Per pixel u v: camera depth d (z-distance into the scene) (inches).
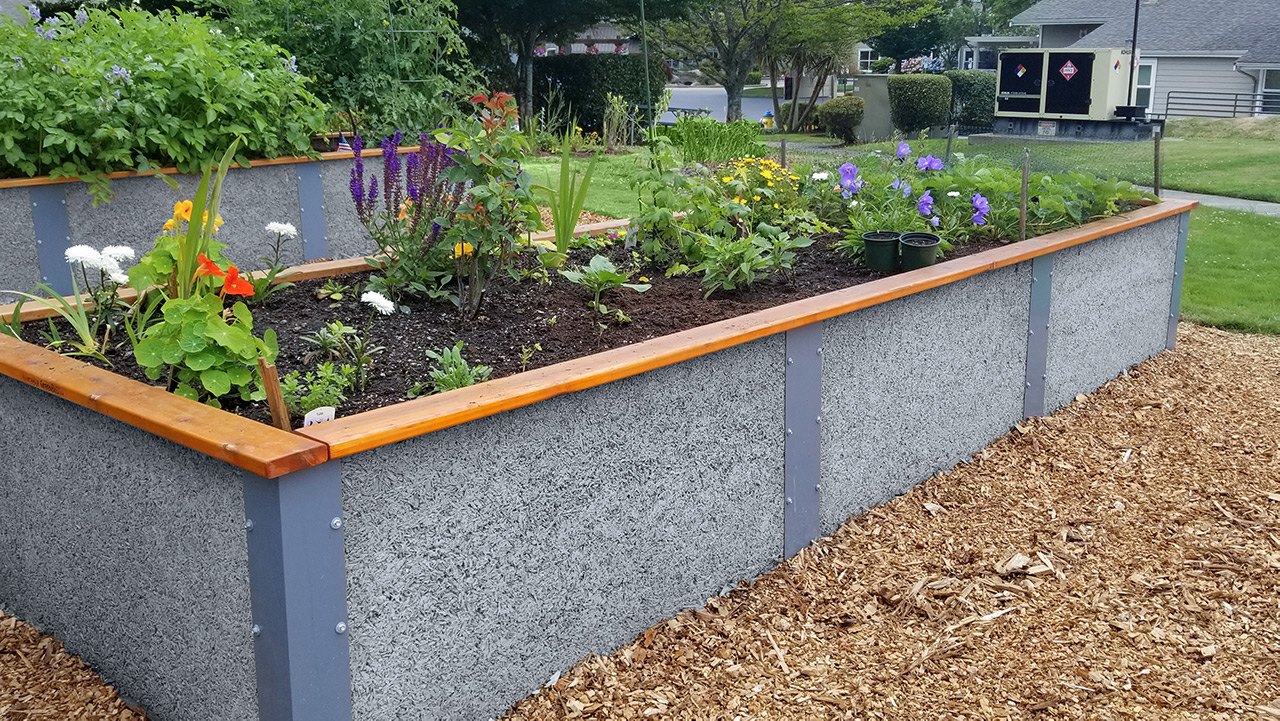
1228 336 219.8
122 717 83.8
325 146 258.5
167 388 85.4
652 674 91.3
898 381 127.6
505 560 82.0
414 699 77.2
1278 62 927.0
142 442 76.2
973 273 133.9
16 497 93.8
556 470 84.6
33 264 193.3
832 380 115.9
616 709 85.8
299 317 116.9
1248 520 126.1
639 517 94.0
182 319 82.9
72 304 111.2
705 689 89.3
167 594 78.4
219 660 75.0
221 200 222.5
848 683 90.5
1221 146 629.0
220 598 73.0
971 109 825.5
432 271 125.6
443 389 89.8
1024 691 89.4
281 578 66.3
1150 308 193.6
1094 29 1134.4
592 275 122.7
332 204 246.8
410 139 289.9
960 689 89.7
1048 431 156.8
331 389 88.2
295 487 65.5
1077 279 164.9
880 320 121.6
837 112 743.7
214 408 74.3
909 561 114.4
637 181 161.0
